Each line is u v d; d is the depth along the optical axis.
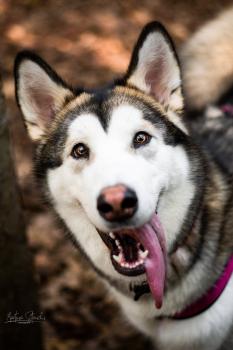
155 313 1.04
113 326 1.24
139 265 0.93
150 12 1.87
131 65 1.01
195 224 0.99
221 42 1.31
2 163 0.97
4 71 1.68
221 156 1.14
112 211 0.86
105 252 1.00
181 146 0.98
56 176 0.98
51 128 1.02
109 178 0.88
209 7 1.87
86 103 0.99
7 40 1.81
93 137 0.94
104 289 1.27
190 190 0.97
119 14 1.87
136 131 0.94
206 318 1.04
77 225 1.00
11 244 1.01
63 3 1.93
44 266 1.32
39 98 1.03
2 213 0.98
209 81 1.28
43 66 1.01
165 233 0.98
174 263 0.99
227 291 1.04
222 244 1.03
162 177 0.94
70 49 1.75
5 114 0.96
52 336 1.23
